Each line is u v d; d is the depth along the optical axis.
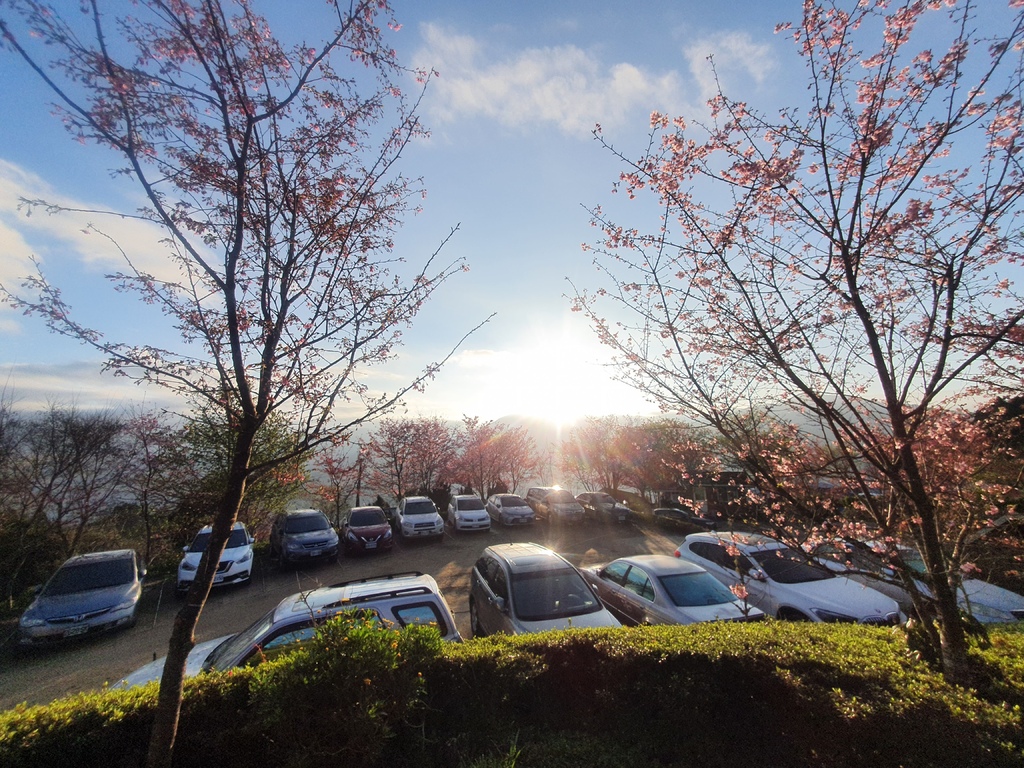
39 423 13.64
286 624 4.71
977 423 3.77
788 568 7.35
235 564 11.59
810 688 3.32
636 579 7.51
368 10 3.26
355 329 3.64
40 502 12.96
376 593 5.16
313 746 3.12
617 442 26.81
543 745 3.67
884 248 3.34
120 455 14.00
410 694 3.47
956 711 2.84
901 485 3.22
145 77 2.92
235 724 3.44
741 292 3.59
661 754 3.61
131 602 9.23
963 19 2.79
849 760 3.01
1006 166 2.91
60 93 2.63
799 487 3.69
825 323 3.69
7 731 3.05
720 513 4.63
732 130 3.59
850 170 3.37
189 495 13.69
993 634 4.22
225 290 2.97
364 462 19.83
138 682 5.07
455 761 3.54
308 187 3.62
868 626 4.69
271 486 14.88
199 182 3.24
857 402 3.72
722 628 4.57
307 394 3.44
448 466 27.05
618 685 3.96
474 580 7.99
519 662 3.96
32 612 8.51
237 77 3.17
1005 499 3.63
